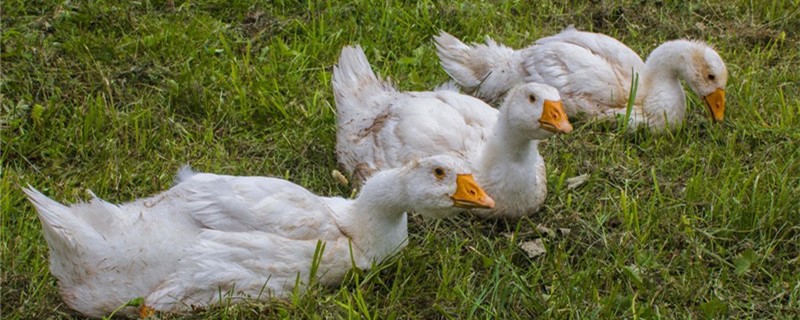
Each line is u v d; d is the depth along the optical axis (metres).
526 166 2.98
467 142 3.06
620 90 3.35
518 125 2.93
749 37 3.77
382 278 2.83
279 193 2.76
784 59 3.66
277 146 3.26
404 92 3.28
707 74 3.30
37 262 2.82
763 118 3.39
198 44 3.58
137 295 2.68
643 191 3.13
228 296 2.70
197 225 2.72
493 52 3.46
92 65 3.47
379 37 3.68
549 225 3.03
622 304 2.79
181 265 2.68
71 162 3.20
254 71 3.50
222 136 3.31
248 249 2.70
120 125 3.27
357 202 2.79
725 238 2.97
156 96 3.39
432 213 2.76
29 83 3.39
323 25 3.66
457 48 3.47
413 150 3.05
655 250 2.96
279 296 2.73
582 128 3.31
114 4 3.70
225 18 3.75
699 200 3.09
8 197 2.97
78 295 2.70
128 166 3.15
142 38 3.58
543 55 3.39
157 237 2.68
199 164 3.18
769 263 2.92
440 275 2.86
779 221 3.01
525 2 3.87
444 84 3.46
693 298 2.82
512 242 2.90
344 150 3.17
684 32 3.79
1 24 3.59
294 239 2.73
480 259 2.90
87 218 2.69
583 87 3.34
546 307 2.77
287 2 3.81
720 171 3.16
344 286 2.76
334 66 3.25
